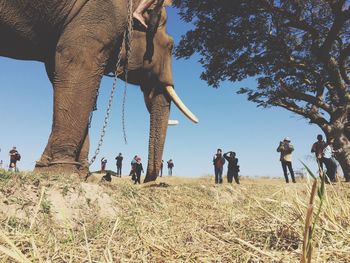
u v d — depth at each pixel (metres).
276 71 21.69
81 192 4.60
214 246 2.91
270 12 20.39
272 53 20.98
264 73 21.77
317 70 21.53
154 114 9.27
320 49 20.12
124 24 6.79
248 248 2.73
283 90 21.47
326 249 2.47
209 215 4.99
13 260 2.35
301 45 21.48
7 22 6.21
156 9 8.41
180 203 6.20
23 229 3.52
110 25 6.59
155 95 9.21
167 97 9.28
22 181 4.37
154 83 9.11
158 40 9.01
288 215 3.35
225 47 20.92
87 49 6.41
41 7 6.25
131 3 6.85
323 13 20.45
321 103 21.30
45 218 4.04
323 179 1.98
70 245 2.89
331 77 20.62
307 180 3.38
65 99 6.29
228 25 20.92
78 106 6.31
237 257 2.52
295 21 20.17
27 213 3.99
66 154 6.21
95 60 6.48
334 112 21.19
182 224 4.10
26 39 6.51
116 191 5.39
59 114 6.26
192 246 2.92
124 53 8.11
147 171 9.15
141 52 8.61
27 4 6.18
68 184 4.61
